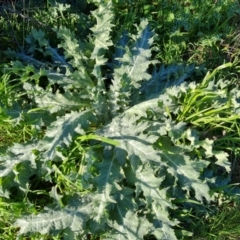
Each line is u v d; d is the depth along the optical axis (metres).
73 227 0.96
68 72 1.12
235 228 1.04
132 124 1.05
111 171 1.00
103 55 1.13
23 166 1.02
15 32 1.25
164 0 1.32
